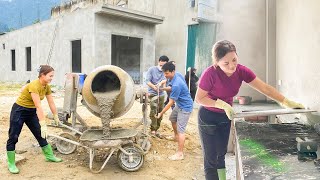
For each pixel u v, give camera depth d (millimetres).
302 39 4129
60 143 5660
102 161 5441
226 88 3174
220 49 2996
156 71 6914
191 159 5617
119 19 15273
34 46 21109
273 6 5703
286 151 2686
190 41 14438
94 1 21359
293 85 4590
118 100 5402
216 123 3422
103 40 14906
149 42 16312
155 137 6742
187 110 5496
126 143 4992
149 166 5258
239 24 5762
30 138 6500
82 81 5777
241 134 3299
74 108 5953
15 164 5031
